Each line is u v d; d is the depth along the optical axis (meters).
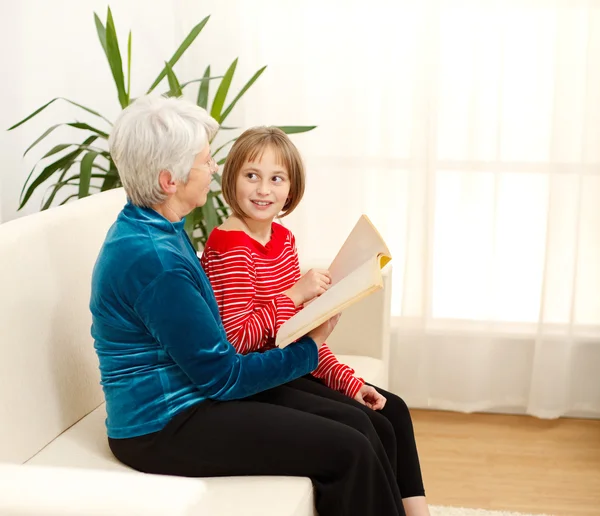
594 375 3.24
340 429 1.65
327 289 1.88
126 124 1.64
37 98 2.85
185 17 3.13
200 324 1.61
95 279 1.67
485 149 3.12
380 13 3.06
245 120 3.18
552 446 3.02
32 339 1.75
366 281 1.61
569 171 3.06
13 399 1.67
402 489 1.99
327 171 3.20
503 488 2.70
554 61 3.03
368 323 2.49
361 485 1.64
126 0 3.10
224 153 3.22
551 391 3.22
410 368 3.30
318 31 3.10
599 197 3.09
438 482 2.73
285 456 1.64
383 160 3.16
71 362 1.89
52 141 2.93
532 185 3.14
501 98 3.06
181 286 1.60
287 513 1.51
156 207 1.70
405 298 3.24
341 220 3.23
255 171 1.95
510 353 3.28
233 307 1.87
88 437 1.85
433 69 3.05
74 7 2.92
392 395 2.05
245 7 3.10
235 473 1.67
